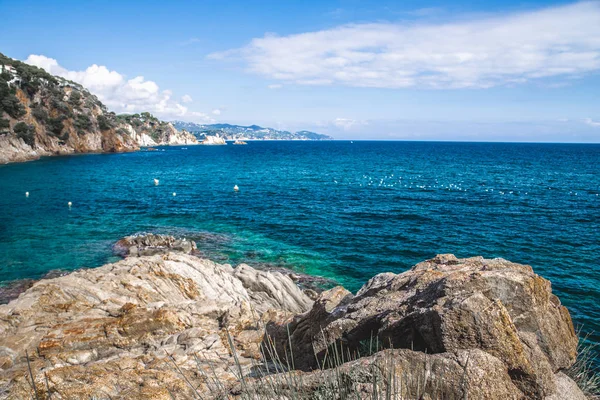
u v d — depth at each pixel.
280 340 7.43
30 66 122.25
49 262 24.05
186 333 9.82
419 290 5.61
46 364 8.57
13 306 12.10
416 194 50.53
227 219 36.41
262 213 38.97
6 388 7.27
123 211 39.94
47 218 36.00
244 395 3.80
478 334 4.07
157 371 7.42
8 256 24.98
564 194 50.72
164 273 16.19
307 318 7.16
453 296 4.67
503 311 4.18
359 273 23.06
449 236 30.23
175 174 76.94
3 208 40.16
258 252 26.69
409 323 4.73
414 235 30.56
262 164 104.12
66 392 6.65
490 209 40.56
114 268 16.89
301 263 24.56
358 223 34.53
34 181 61.72
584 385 4.94
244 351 8.69
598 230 31.91
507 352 3.99
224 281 17.53
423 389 3.47
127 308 11.86
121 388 6.86
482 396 3.63
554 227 32.91
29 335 9.80
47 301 12.60
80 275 15.25
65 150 119.06
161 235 28.00
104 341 9.53
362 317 5.61
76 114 129.00
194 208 41.69
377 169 87.75
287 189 55.72
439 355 3.98
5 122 95.94
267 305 17.44
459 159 124.56
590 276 21.84
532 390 3.89
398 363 3.99
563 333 4.80
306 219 36.25
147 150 174.62
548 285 5.28
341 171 83.06
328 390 3.76
